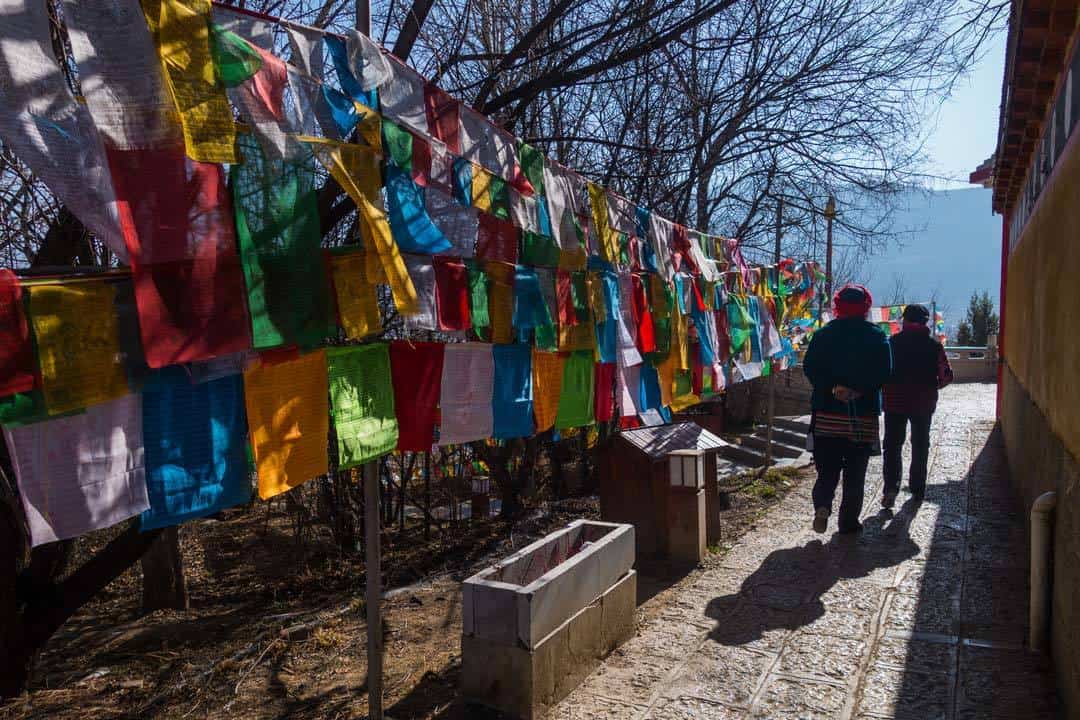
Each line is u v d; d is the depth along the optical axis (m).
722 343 7.29
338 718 3.55
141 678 4.21
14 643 3.62
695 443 5.88
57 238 3.63
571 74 5.27
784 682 3.76
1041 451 4.93
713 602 4.86
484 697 3.52
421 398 3.37
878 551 5.75
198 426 2.47
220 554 7.50
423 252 3.12
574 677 3.75
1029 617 4.38
